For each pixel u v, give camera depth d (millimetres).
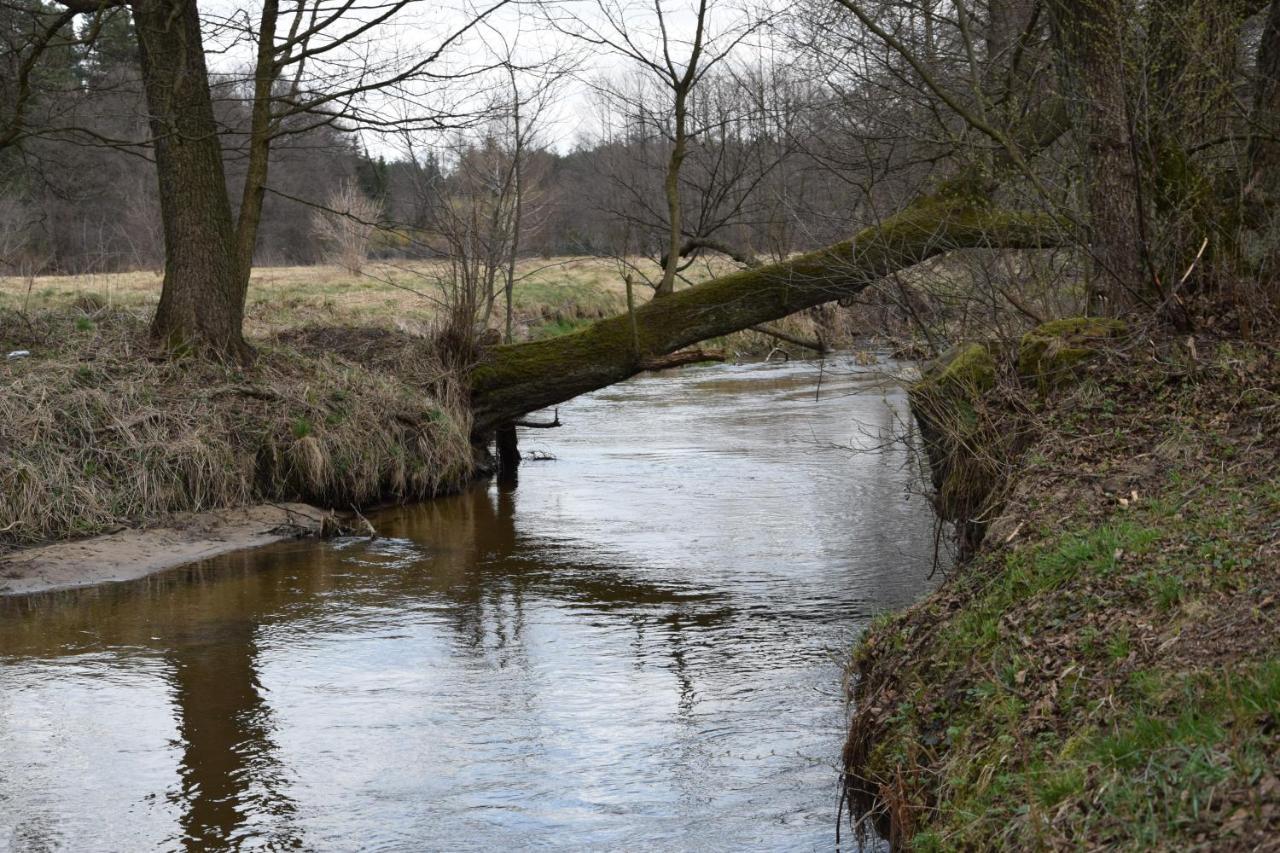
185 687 7277
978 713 4996
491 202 19156
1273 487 5863
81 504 11016
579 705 6898
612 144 18484
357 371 14391
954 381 8438
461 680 7379
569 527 12016
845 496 13195
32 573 9867
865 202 12961
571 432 18719
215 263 13742
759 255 15695
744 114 14547
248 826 5418
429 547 11227
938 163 12930
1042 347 8328
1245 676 4051
